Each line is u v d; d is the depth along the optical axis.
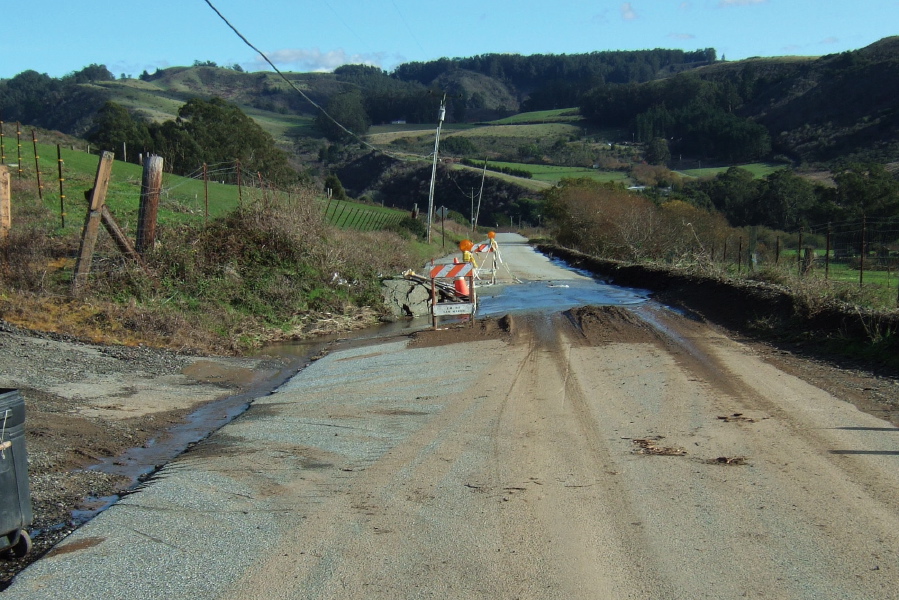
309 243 19.59
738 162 86.88
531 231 83.94
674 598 4.20
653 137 108.88
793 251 31.83
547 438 7.43
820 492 5.71
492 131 127.81
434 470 6.58
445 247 50.53
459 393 9.70
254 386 11.52
